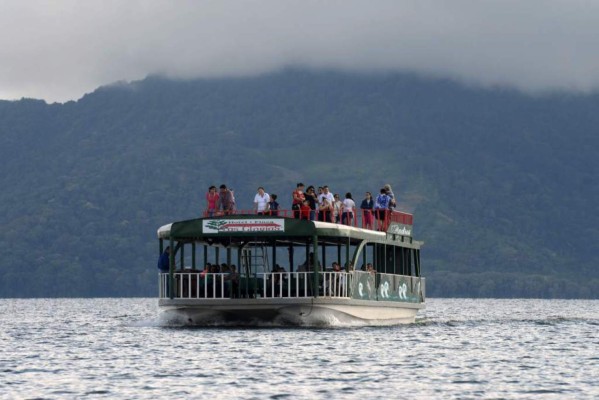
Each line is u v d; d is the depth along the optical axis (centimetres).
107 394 7769
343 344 10575
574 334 13588
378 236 12406
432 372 8956
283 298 11338
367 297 12200
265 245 12550
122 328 14588
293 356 9650
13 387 8081
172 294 11638
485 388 8162
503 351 10800
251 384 8181
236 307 11456
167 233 11762
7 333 13725
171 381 8331
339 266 11806
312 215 11838
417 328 13450
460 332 13312
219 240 12481
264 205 11831
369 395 7769
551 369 9312
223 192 11856
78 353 10306
